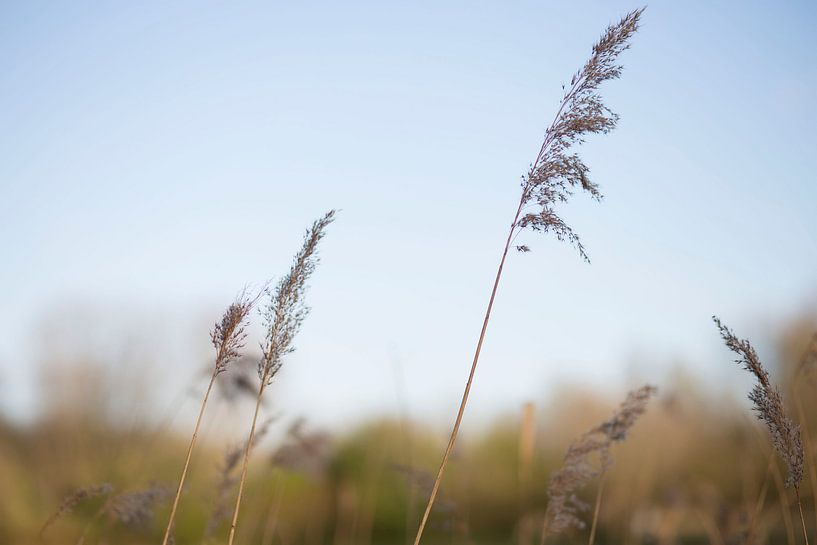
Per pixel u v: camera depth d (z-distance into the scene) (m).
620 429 3.50
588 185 2.44
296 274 2.45
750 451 5.37
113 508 3.40
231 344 2.50
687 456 6.99
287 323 2.46
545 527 3.48
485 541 7.66
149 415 7.29
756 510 3.89
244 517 5.17
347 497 7.61
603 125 2.45
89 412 7.69
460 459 6.13
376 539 9.03
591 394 8.52
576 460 3.52
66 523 5.84
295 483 7.43
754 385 2.46
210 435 5.38
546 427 8.62
